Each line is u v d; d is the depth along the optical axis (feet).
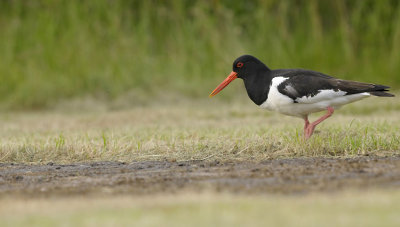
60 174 29.40
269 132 38.58
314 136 33.96
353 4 70.23
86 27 68.23
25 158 33.91
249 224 16.24
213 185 24.17
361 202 18.99
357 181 23.97
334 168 27.53
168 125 47.78
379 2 67.51
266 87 35.60
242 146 34.01
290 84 34.14
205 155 33.19
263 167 28.94
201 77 66.95
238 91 65.05
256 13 70.59
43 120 55.21
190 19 71.41
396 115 48.96
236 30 68.95
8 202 21.99
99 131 44.47
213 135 38.81
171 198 21.12
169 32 70.08
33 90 65.26
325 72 65.72
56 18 69.10
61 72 67.00
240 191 22.57
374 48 66.80
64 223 17.26
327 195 20.94
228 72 66.59
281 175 26.20
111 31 68.23
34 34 68.95
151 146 35.40
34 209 19.98
